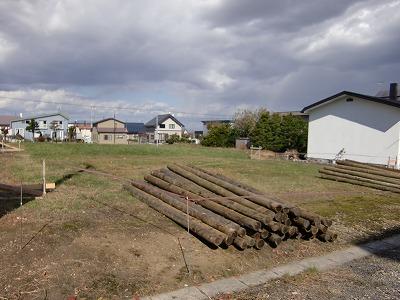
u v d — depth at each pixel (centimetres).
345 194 1001
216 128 3578
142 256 458
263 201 557
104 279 395
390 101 1811
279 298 391
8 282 368
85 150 2002
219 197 607
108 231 528
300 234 570
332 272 472
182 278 420
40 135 4353
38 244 458
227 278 435
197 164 1546
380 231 672
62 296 356
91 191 790
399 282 446
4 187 773
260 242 511
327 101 2056
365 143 1919
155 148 2366
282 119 2966
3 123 5525
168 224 586
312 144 2180
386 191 1100
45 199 691
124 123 5872
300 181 1189
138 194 736
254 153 2495
